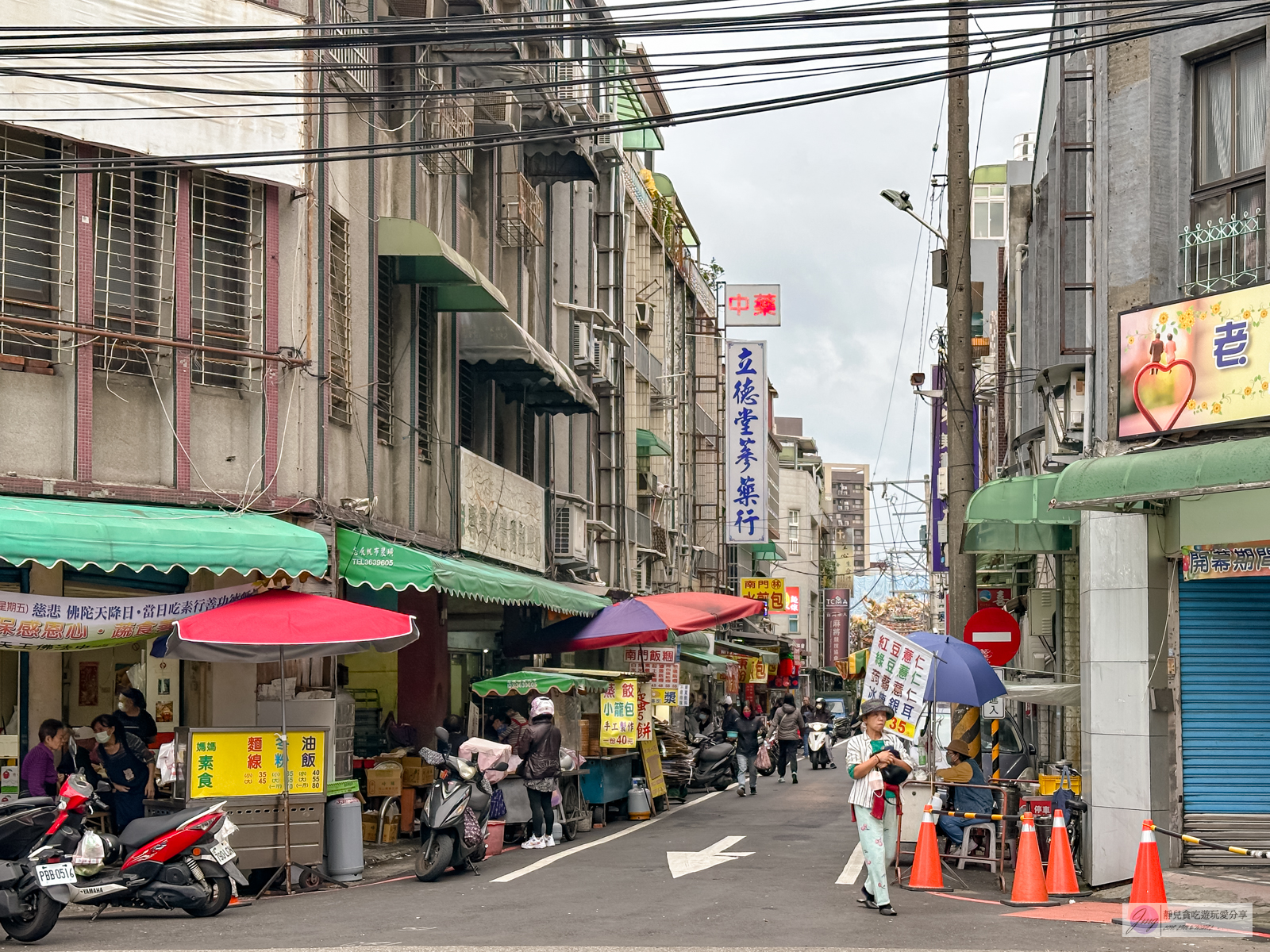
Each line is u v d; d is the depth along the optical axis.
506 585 17.67
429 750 13.81
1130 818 13.16
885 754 11.09
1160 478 11.78
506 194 23.59
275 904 12.02
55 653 14.33
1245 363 11.86
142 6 13.96
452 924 10.41
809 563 91.25
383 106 17.98
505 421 25.86
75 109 12.66
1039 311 21.31
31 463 13.00
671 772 24.55
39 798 10.47
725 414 43.00
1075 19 15.58
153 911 11.53
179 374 14.05
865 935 9.79
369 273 17.14
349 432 16.69
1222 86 13.25
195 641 12.16
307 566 13.27
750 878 13.27
